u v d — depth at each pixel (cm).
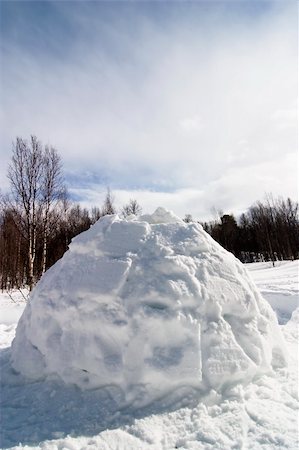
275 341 381
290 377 342
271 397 302
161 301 330
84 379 322
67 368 330
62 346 343
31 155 1423
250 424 267
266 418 270
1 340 625
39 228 1558
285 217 4141
